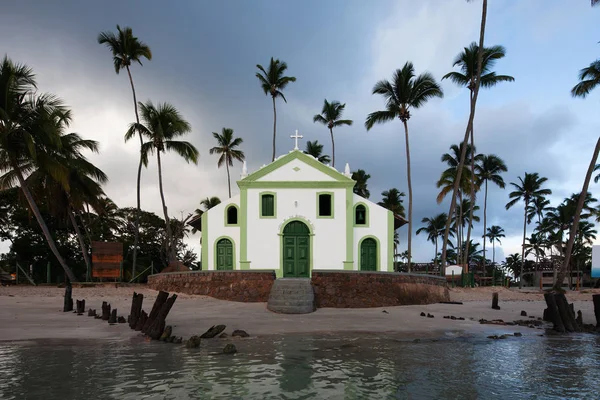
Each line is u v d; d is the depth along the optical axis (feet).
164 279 85.51
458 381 30.37
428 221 272.92
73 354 37.09
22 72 85.66
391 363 35.12
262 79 150.82
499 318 65.82
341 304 67.97
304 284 64.75
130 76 122.01
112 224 159.84
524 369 34.17
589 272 237.45
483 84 116.98
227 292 72.13
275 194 91.76
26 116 84.99
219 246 93.20
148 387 27.81
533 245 244.83
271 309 63.26
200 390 27.35
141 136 118.93
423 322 57.67
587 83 99.76
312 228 90.74
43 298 76.02
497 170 186.91
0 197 130.72
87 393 26.48
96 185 109.40
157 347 40.34
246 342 43.57
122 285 94.22
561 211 204.64
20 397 25.70
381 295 70.69
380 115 117.50
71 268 138.41
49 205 109.81
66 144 100.99
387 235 92.38
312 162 92.58
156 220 179.01
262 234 90.74
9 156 86.22
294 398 26.16
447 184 162.81
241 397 26.20
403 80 114.21
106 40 118.62
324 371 32.27
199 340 41.55
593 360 37.65
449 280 129.08
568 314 56.70
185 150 119.03
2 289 86.99
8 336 44.65
